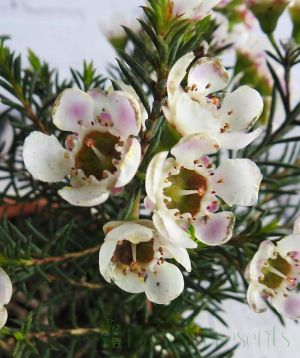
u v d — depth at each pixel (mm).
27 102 126
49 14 287
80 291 127
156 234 95
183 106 89
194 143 90
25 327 110
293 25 123
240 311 164
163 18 94
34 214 149
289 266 106
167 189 98
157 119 94
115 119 94
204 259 118
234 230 129
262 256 103
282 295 107
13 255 108
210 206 99
